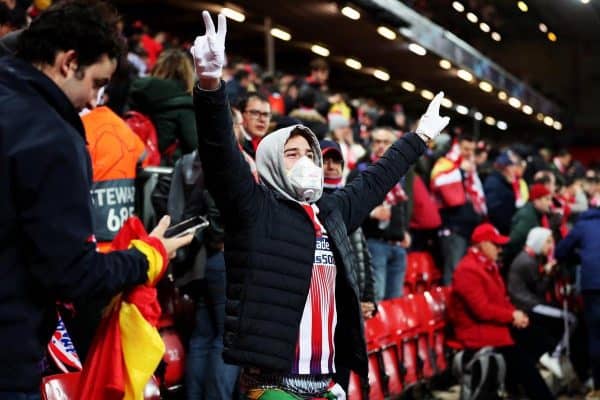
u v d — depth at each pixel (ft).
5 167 7.83
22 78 8.14
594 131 94.12
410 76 55.11
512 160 30.94
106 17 8.64
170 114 17.49
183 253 14.43
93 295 8.30
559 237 29.43
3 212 7.87
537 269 24.35
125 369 9.57
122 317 9.59
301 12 40.55
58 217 7.90
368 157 22.86
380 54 49.19
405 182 24.77
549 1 83.56
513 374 22.81
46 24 8.41
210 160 9.94
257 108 15.88
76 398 9.70
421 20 45.93
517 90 65.62
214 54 9.47
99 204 13.43
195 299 15.01
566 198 35.94
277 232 10.34
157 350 9.68
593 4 82.99
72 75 8.50
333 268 10.78
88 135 13.48
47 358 10.99
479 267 22.43
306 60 53.62
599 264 23.98
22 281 8.00
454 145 28.07
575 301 27.12
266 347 10.05
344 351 11.05
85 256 8.09
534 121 77.51
